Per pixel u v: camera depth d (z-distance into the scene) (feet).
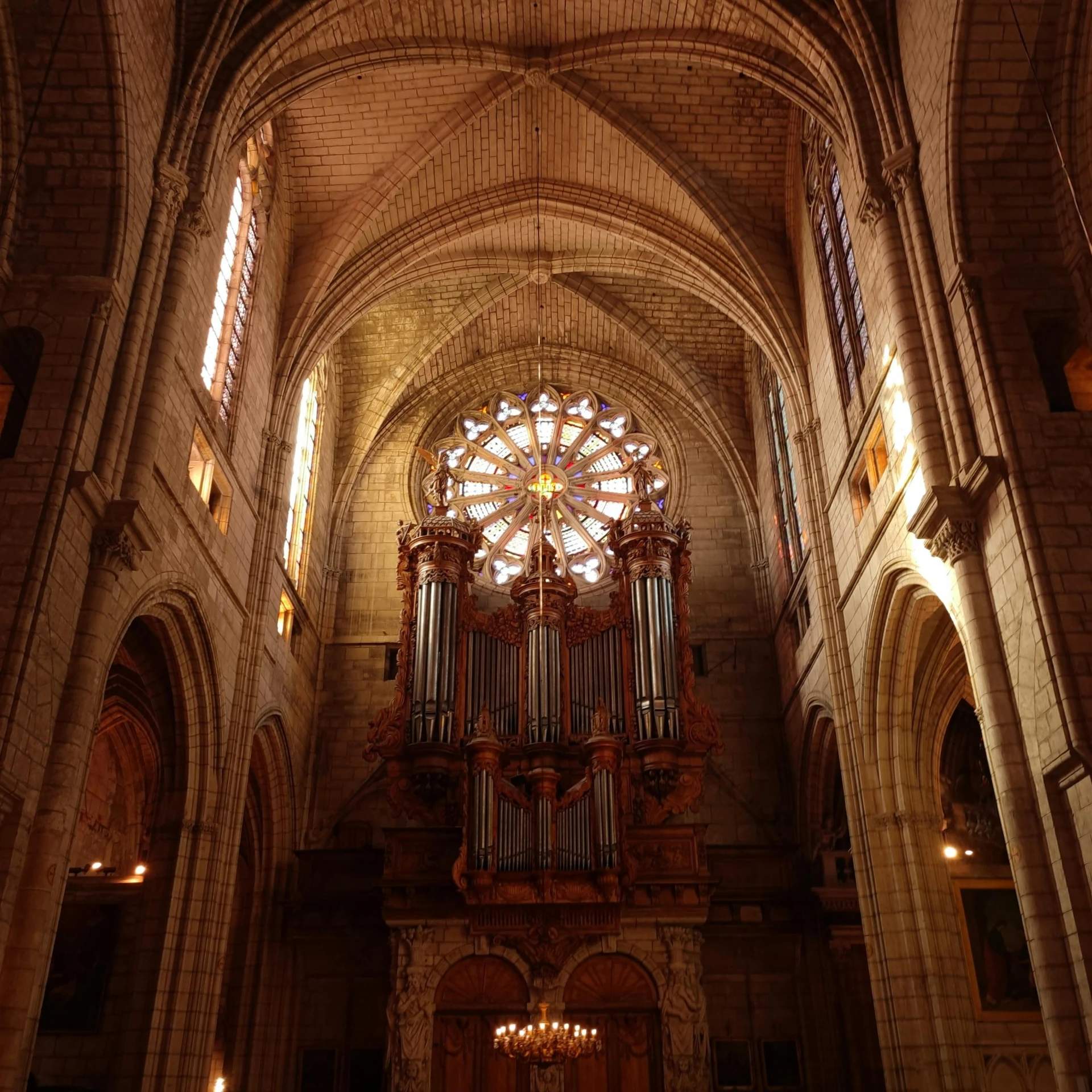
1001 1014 65.16
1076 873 38.58
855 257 62.90
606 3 67.62
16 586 41.68
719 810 83.92
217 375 64.59
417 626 79.05
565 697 76.89
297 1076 74.54
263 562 69.62
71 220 50.19
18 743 40.01
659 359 98.58
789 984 75.72
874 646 60.64
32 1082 58.95
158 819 58.54
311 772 85.81
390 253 81.35
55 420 45.55
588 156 80.38
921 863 58.49
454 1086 68.28
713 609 92.27
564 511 98.84
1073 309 48.39
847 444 65.87
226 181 61.52
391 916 71.51
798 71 64.39
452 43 69.10
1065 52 49.39
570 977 70.33
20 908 39.68
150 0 53.36
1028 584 41.88
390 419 101.45
